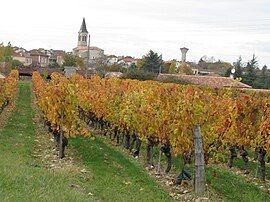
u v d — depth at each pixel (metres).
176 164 20.67
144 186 15.42
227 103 20.17
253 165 22.55
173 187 16.28
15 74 58.47
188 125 16.38
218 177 18.58
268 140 18.53
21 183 10.66
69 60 128.00
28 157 18.94
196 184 14.95
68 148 22.59
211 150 17.38
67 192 10.76
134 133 23.17
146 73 69.38
